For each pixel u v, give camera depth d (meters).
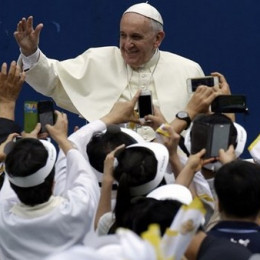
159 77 26.27
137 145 18.66
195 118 20.11
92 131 20.98
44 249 18.25
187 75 26.44
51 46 35.66
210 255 15.62
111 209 18.36
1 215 18.53
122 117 21.70
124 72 26.31
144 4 25.89
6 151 19.22
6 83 21.95
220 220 17.14
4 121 21.44
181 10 35.66
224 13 35.59
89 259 11.96
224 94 21.95
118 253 12.30
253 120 35.66
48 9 35.66
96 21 35.69
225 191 16.77
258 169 16.95
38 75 25.58
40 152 18.20
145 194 18.20
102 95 26.16
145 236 12.37
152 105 22.19
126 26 25.64
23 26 24.94
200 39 35.72
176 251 13.20
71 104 26.50
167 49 35.69
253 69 35.66
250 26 35.59
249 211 16.78
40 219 18.20
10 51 35.66
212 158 19.22
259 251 16.56
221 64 35.69
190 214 13.34
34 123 20.78
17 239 18.30
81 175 18.94
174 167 19.75
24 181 18.14
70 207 18.34
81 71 26.30
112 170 18.25
